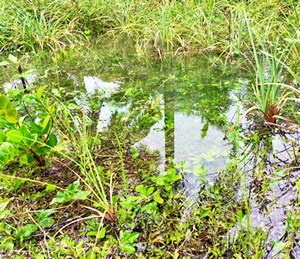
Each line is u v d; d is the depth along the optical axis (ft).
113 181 5.64
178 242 4.17
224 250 4.04
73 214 4.89
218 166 5.86
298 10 13.58
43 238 4.41
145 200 4.91
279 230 4.29
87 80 10.89
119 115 8.22
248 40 13.44
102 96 9.45
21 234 4.31
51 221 4.64
